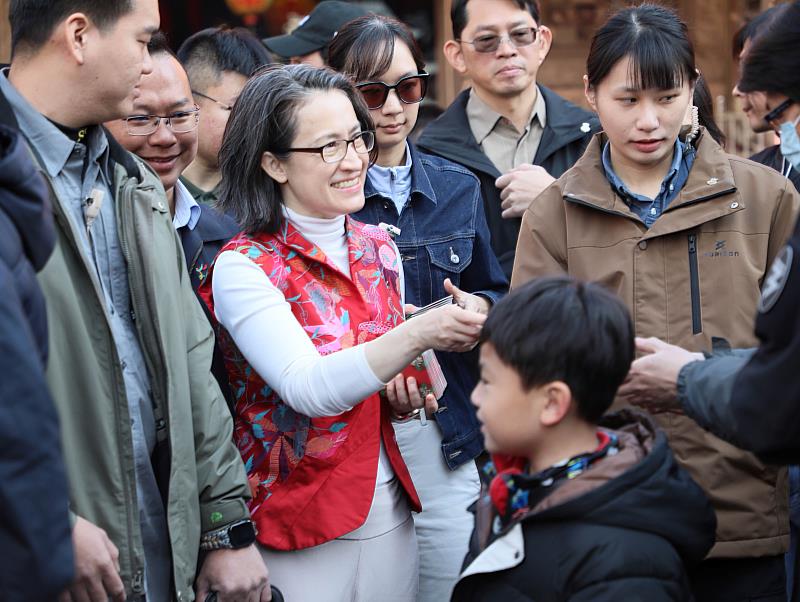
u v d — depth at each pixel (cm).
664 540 165
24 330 142
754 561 227
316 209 224
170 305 209
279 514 218
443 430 271
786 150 210
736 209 227
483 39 335
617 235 234
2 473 137
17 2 198
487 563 170
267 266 222
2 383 138
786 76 183
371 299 230
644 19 230
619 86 228
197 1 839
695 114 256
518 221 333
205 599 214
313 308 221
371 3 800
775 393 162
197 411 214
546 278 177
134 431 205
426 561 273
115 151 215
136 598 204
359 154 224
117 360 196
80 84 199
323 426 219
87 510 192
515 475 172
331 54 297
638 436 180
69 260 192
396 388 223
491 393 174
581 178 239
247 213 225
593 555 161
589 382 169
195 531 208
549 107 349
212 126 312
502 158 347
